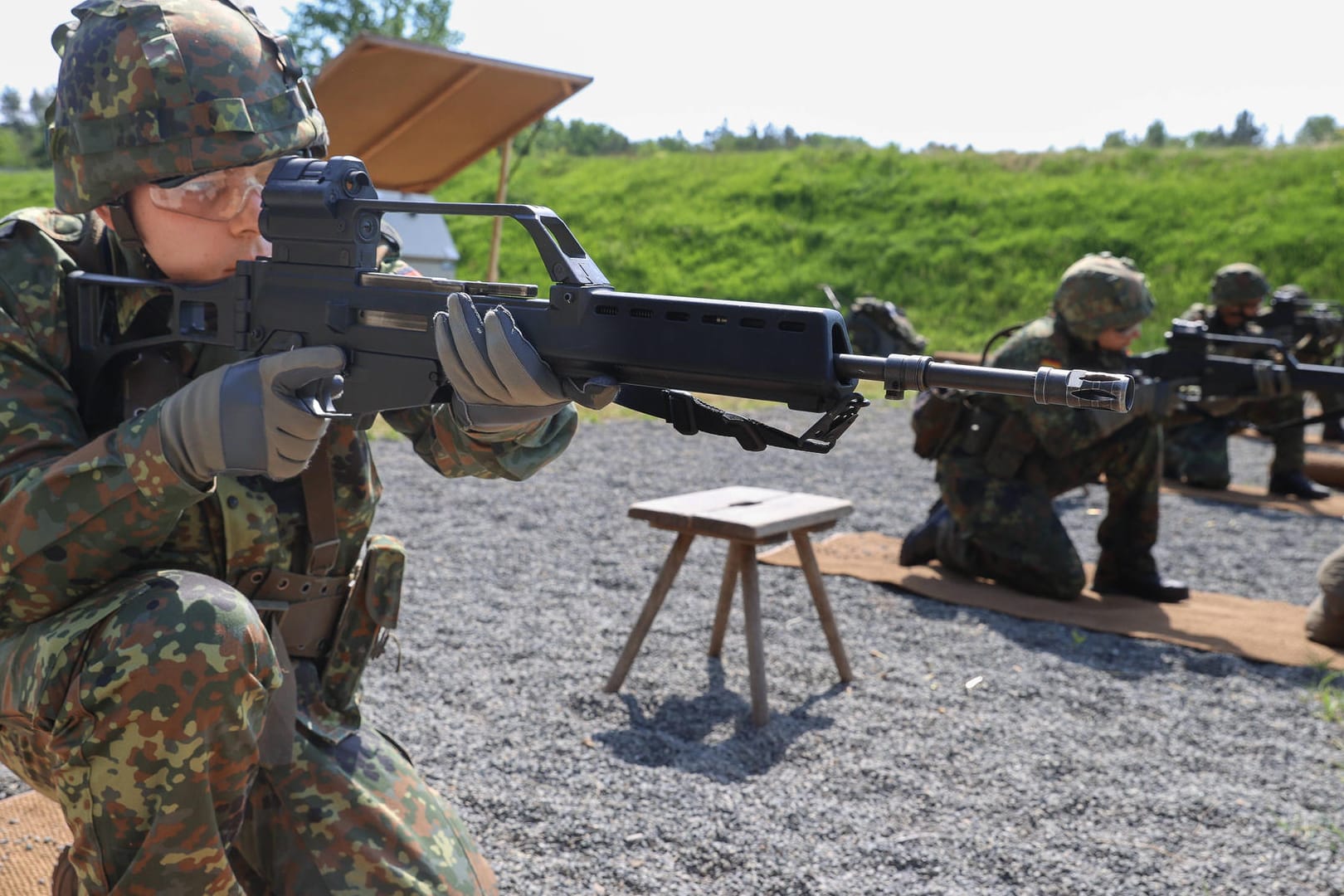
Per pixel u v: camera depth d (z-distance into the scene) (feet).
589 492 26.68
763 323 5.42
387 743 7.41
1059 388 4.97
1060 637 16.84
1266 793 11.66
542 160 119.65
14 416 6.26
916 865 9.78
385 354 6.32
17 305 6.59
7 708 5.99
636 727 12.75
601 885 9.20
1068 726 13.34
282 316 6.56
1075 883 9.64
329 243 6.40
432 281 6.18
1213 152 96.43
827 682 14.51
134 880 5.67
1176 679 15.31
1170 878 9.80
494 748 11.85
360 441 7.23
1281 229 78.18
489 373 5.74
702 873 9.50
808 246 89.51
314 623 7.12
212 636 5.58
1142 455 18.94
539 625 16.24
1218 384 21.15
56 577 5.90
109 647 5.55
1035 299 78.07
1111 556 19.58
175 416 5.72
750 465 32.04
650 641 15.67
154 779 5.57
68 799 5.75
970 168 98.73
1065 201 88.89
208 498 6.61
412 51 37.42
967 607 18.10
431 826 6.90
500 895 8.89
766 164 105.29
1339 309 37.55
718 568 19.77
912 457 34.58
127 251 6.86
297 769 6.68
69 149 6.56
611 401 6.06
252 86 6.46
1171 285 74.90
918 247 86.22
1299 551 23.68
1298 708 14.32
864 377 5.38
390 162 46.65
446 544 20.85
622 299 5.70
